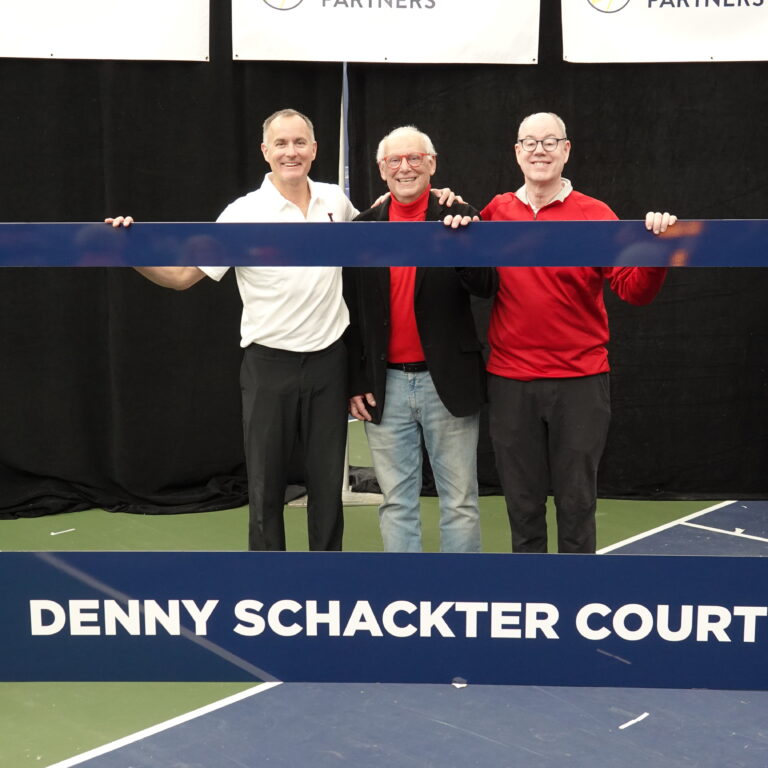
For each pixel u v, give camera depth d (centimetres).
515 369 271
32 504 410
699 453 428
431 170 266
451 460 284
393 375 281
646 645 173
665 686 175
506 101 396
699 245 163
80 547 370
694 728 239
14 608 176
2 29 357
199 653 178
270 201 285
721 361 420
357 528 394
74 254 167
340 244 167
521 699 254
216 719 245
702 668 173
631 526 392
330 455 295
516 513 281
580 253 165
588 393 270
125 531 389
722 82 392
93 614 176
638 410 425
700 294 414
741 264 163
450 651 177
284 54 364
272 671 179
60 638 177
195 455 424
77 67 389
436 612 175
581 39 366
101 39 361
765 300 414
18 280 403
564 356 267
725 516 404
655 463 429
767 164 397
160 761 225
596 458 274
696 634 172
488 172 402
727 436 426
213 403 422
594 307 268
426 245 166
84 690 262
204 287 411
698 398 423
